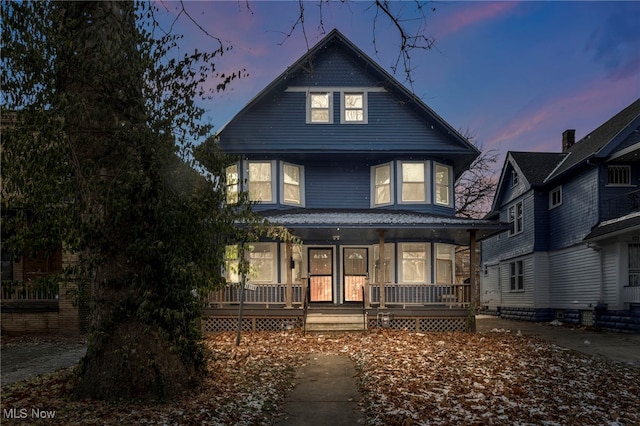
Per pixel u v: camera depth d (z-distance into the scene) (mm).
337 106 18266
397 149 17891
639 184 18500
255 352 11312
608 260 18000
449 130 17859
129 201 6797
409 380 8328
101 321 7230
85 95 7039
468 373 8938
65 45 6516
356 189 18672
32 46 6547
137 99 6965
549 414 6621
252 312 15586
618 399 7516
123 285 7195
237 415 6430
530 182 22875
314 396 7555
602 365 10297
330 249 17938
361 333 14531
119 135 6812
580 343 13633
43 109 6504
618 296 17188
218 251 7953
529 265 23359
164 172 7145
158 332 7223
